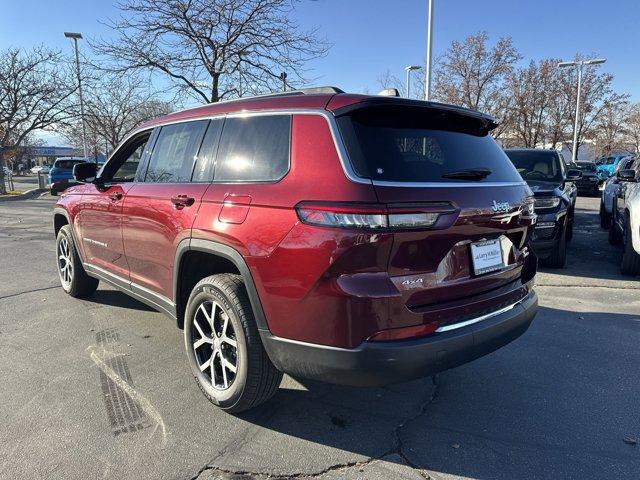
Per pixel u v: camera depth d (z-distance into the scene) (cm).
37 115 2295
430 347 247
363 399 336
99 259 471
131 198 395
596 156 4369
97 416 310
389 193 240
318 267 243
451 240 259
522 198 314
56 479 250
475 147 312
